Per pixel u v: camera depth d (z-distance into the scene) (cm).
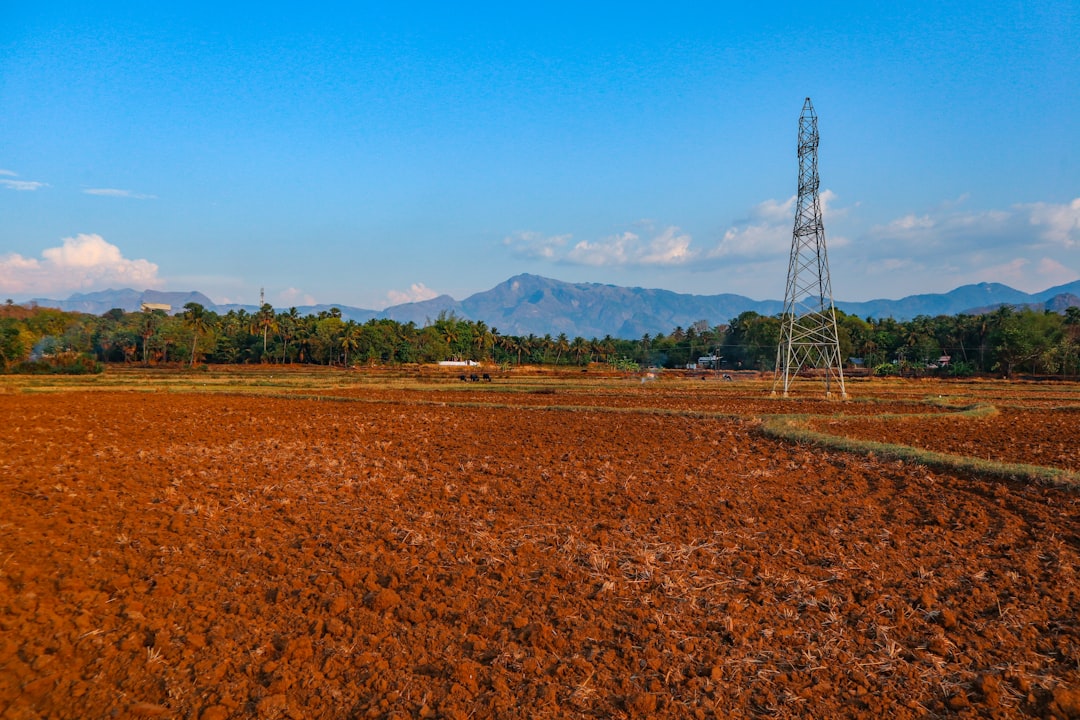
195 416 3059
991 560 1015
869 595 889
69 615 801
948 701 651
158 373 8338
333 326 13175
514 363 15000
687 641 761
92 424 2659
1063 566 961
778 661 723
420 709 627
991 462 1608
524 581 938
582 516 1267
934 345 12294
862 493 1445
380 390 5181
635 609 840
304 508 1314
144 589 881
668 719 620
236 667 700
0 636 742
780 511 1302
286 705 632
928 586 918
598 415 3175
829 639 767
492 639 770
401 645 750
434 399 4238
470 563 997
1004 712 634
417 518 1239
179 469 1681
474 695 654
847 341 11888
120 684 664
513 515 1274
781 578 943
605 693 660
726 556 1045
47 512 1220
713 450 2031
